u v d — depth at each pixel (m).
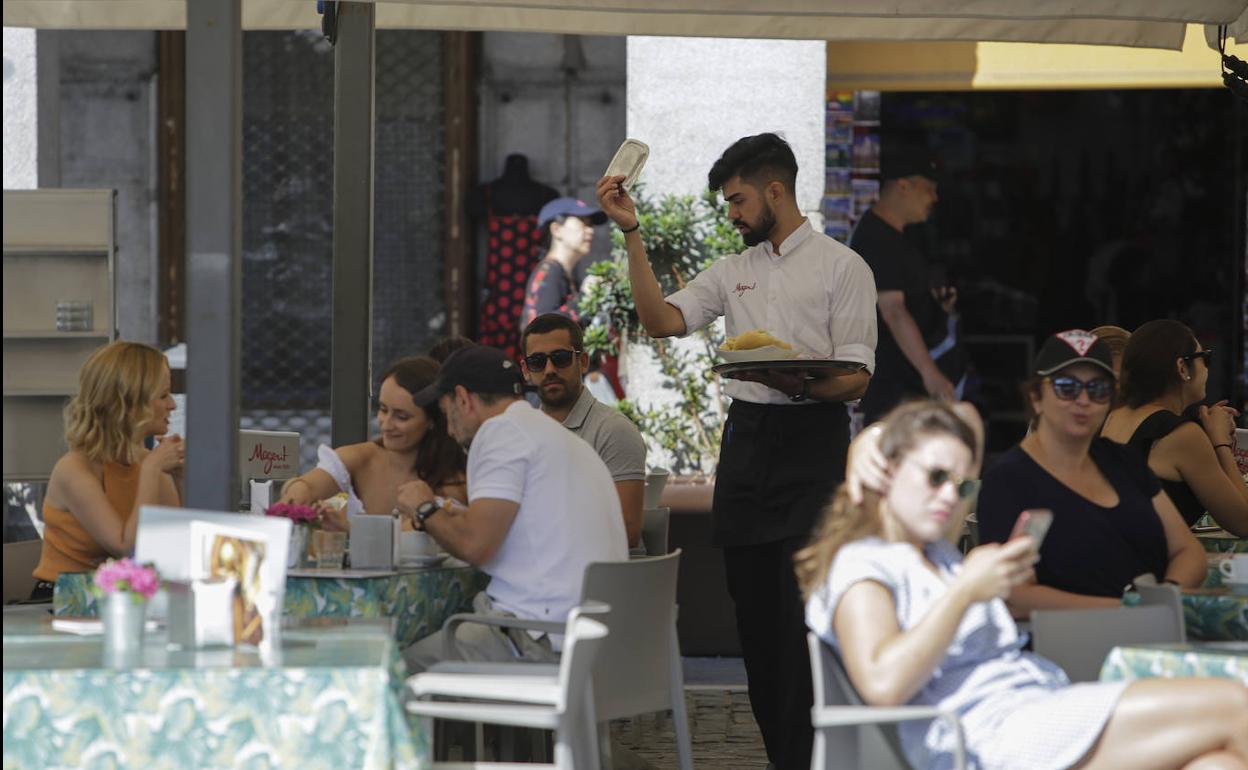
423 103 38.53
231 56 11.94
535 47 38.84
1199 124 38.66
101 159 39.03
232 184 11.97
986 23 20.03
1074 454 13.45
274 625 10.02
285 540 10.05
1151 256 38.81
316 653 9.88
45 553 15.15
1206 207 38.78
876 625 9.91
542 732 15.84
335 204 19.06
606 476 14.76
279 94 39.12
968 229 38.69
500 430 14.31
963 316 38.75
